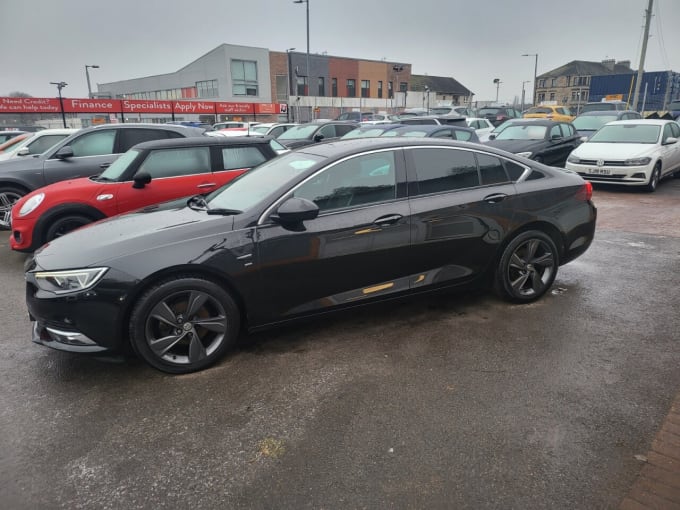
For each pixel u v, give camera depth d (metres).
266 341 3.95
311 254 3.64
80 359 3.75
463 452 2.62
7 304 4.95
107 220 4.07
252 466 2.56
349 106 49.78
